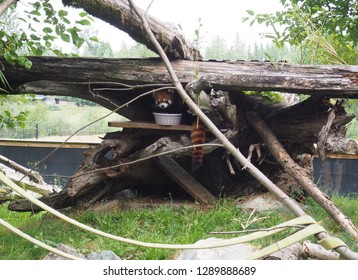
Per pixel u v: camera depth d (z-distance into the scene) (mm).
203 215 6164
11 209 7469
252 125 6977
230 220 6039
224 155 6875
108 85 6824
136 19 6047
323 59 6992
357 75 6004
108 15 6035
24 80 7184
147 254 4738
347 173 9727
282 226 2469
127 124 6750
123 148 6867
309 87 6020
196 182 7172
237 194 7266
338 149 6359
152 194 7672
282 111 7094
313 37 6863
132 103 7234
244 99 7207
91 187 6922
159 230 5801
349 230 5680
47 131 12094
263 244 4844
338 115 6516
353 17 8469
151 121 7102
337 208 5930
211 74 6277
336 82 6004
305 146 7020
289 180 7117
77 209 6973
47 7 6441
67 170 10648
